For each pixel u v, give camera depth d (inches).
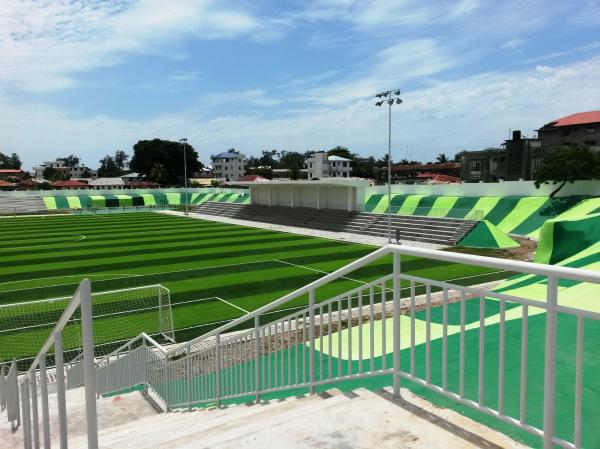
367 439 136.1
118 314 674.2
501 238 1251.2
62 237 1589.6
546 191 1503.4
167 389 346.6
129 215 2581.2
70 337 584.1
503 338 127.6
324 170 4146.2
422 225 1477.6
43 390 138.3
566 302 361.4
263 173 5137.8
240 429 155.0
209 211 2650.1
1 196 2999.5
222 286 837.2
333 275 182.1
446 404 181.9
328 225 1743.4
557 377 184.5
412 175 4854.8
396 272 161.6
